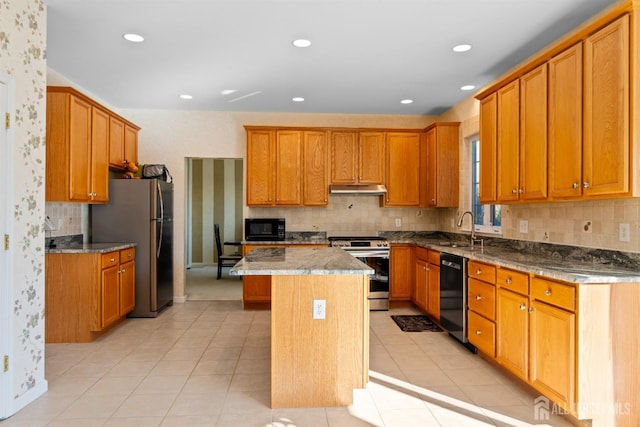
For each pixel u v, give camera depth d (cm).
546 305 237
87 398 254
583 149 241
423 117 569
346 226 559
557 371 226
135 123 535
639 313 213
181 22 288
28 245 252
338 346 245
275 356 243
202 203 902
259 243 500
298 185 520
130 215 448
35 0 257
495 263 295
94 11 272
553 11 270
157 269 454
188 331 399
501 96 335
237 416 231
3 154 231
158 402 248
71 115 356
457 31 300
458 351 344
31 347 252
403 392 264
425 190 534
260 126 516
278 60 358
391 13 273
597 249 270
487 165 359
